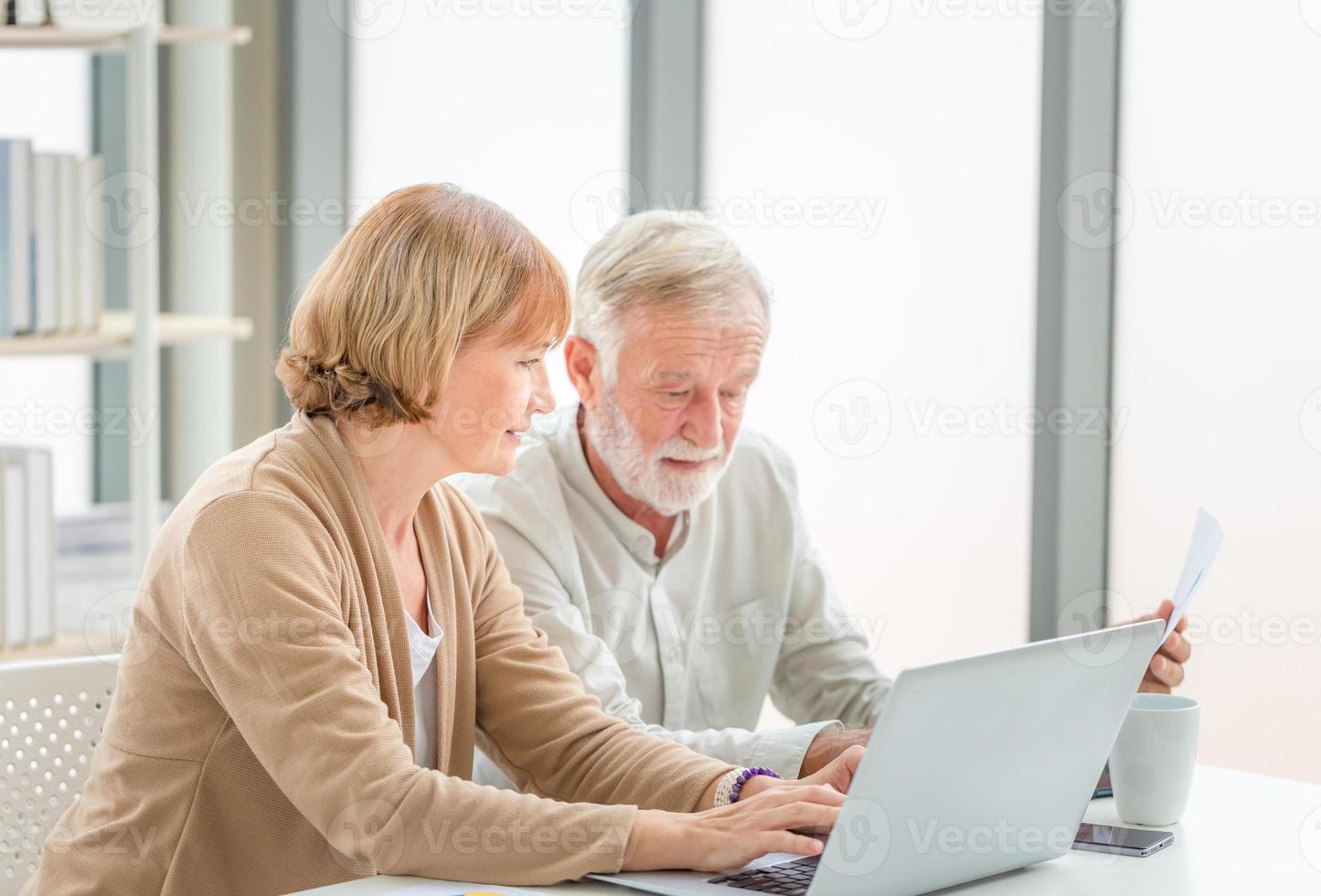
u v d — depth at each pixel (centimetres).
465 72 309
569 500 173
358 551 127
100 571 257
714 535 181
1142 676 119
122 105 319
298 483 125
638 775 133
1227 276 229
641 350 166
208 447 323
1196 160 231
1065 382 242
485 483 169
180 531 124
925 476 261
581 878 111
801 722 192
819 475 276
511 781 152
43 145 313
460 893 107
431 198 132
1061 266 242
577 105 298
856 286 270
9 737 144
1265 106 223
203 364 322
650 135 291
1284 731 225
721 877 111
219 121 319
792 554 185
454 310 127
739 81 286
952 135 255
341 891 108
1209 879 115
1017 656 107
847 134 270
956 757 106
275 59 323
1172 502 236
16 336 243
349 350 128
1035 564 245
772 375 283
